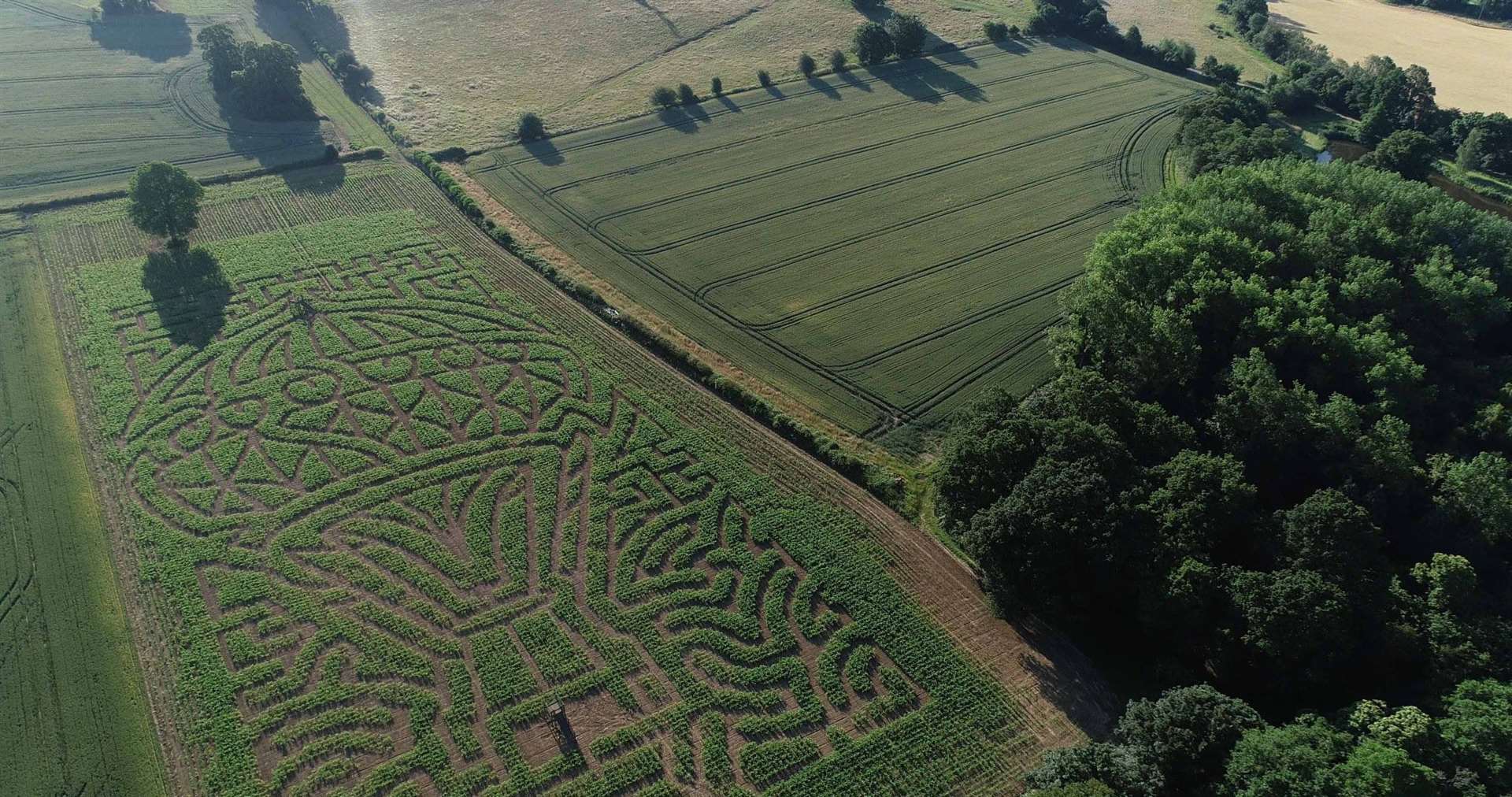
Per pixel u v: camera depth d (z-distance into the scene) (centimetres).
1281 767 3944
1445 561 4872
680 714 4834
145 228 8200
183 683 4881
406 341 7531
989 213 9725
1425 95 11400
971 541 5219
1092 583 5097
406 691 4881
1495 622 4716
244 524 5831
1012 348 7619
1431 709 4366
